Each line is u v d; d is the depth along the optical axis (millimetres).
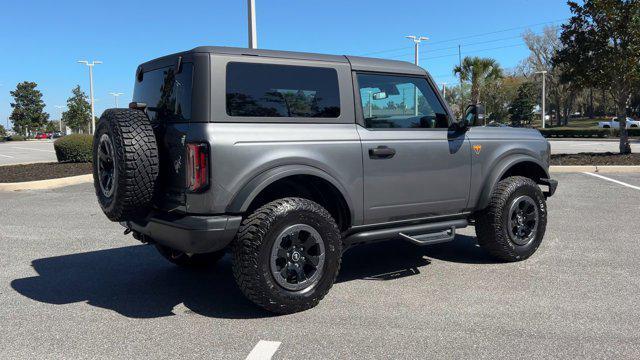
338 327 3953
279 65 4328
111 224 8172
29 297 4773
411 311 4273
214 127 3947
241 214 4074
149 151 4043
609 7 15070
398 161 4820
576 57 16344
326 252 4340
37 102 88438
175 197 4129
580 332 3807
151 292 4906
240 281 4082
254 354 3508
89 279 5336
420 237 4984
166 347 3645
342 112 4594
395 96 4969
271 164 4105
